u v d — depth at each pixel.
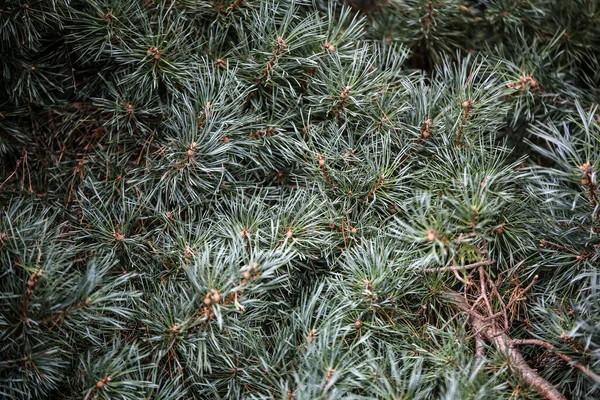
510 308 1.64
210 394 1.61
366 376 1.53
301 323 1.60
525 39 1.87
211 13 1.78
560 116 1.85
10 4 1.68
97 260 1.62
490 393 1.53
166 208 1.69
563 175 1.60
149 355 1.61
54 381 1.56
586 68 1.93
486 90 1.79
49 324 1.55
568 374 1.60
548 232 1.64
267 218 1.66
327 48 1.74
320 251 1.67
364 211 1.69
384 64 1.89
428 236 1.51
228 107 1.68
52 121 1.79
